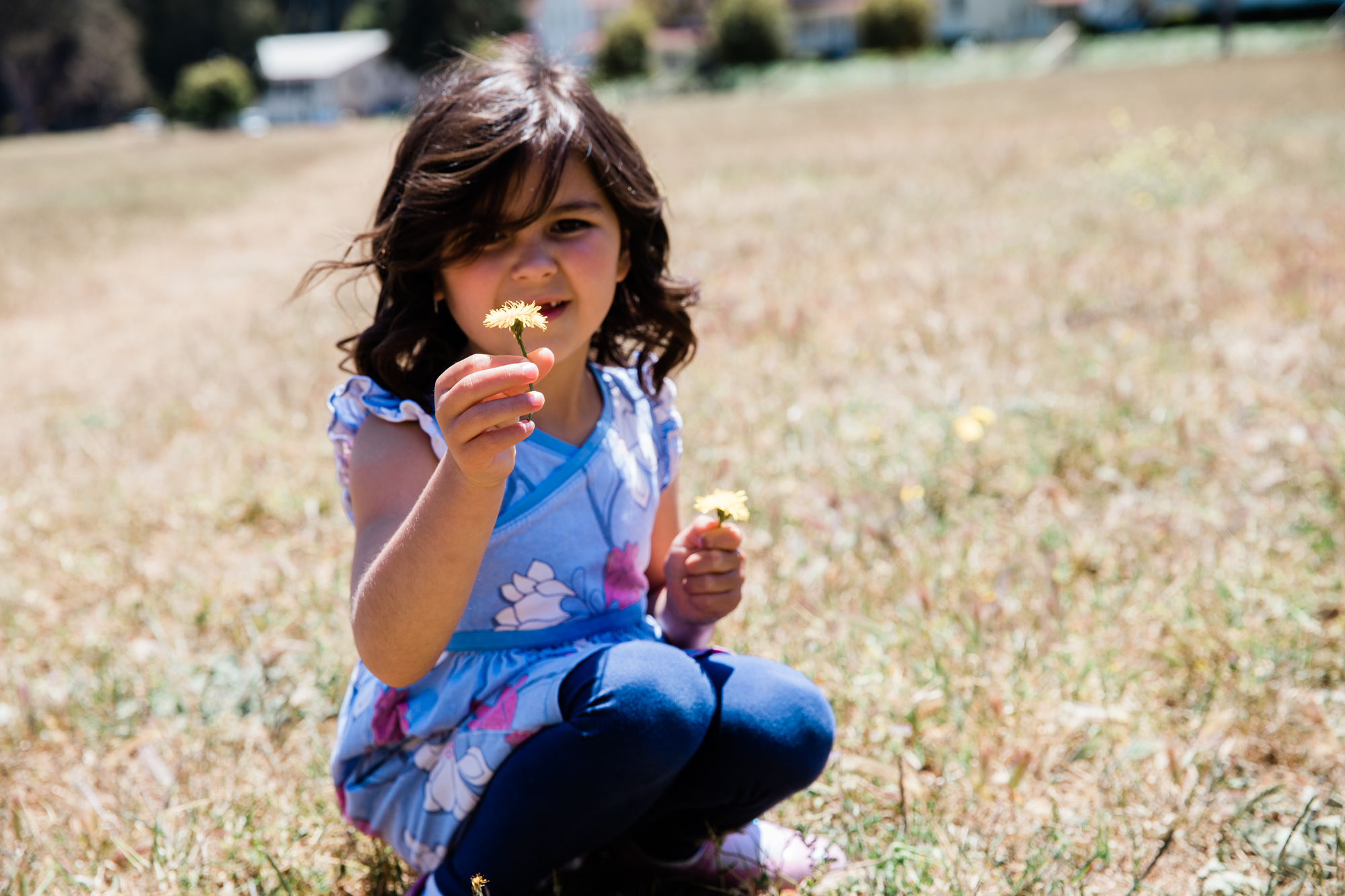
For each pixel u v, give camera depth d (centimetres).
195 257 1047
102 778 212
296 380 473
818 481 307
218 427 423
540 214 154
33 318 776
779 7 5478
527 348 159
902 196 924
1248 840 174
